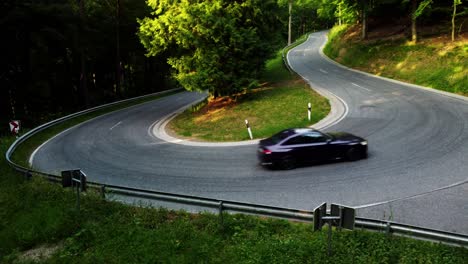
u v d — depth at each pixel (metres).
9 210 12.65
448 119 18.47
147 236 9.44
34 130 25.08
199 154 17.91
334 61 43.44
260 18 27.67
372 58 36.06
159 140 22.38
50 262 9.16
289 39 68.25
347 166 13.74
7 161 17.81
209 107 29.50
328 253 7.81
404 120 19.28
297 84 31.67
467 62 25.69
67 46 38.88
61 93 45.28
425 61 29.44
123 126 28.03
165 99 44.06
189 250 8.66
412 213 9.58
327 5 48.69
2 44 33.31
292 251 8.09
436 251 7.48
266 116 23.80
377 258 7.57
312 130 14.61
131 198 12.66
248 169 14.66
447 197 10.35
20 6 33.00
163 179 14.36
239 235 9.01
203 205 9.86
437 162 13.14
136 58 57.34
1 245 10.62
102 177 15.23
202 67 26.75
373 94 26.03
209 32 25.91
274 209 9.10
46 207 11.84
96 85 55.06
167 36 28.52
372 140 16.67
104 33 46.28
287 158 13.91
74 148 21.33
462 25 32.56
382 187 11.43
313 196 11.23
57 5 35.19
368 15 42.97
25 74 36.56
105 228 10.23
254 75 27.69
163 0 29.12
